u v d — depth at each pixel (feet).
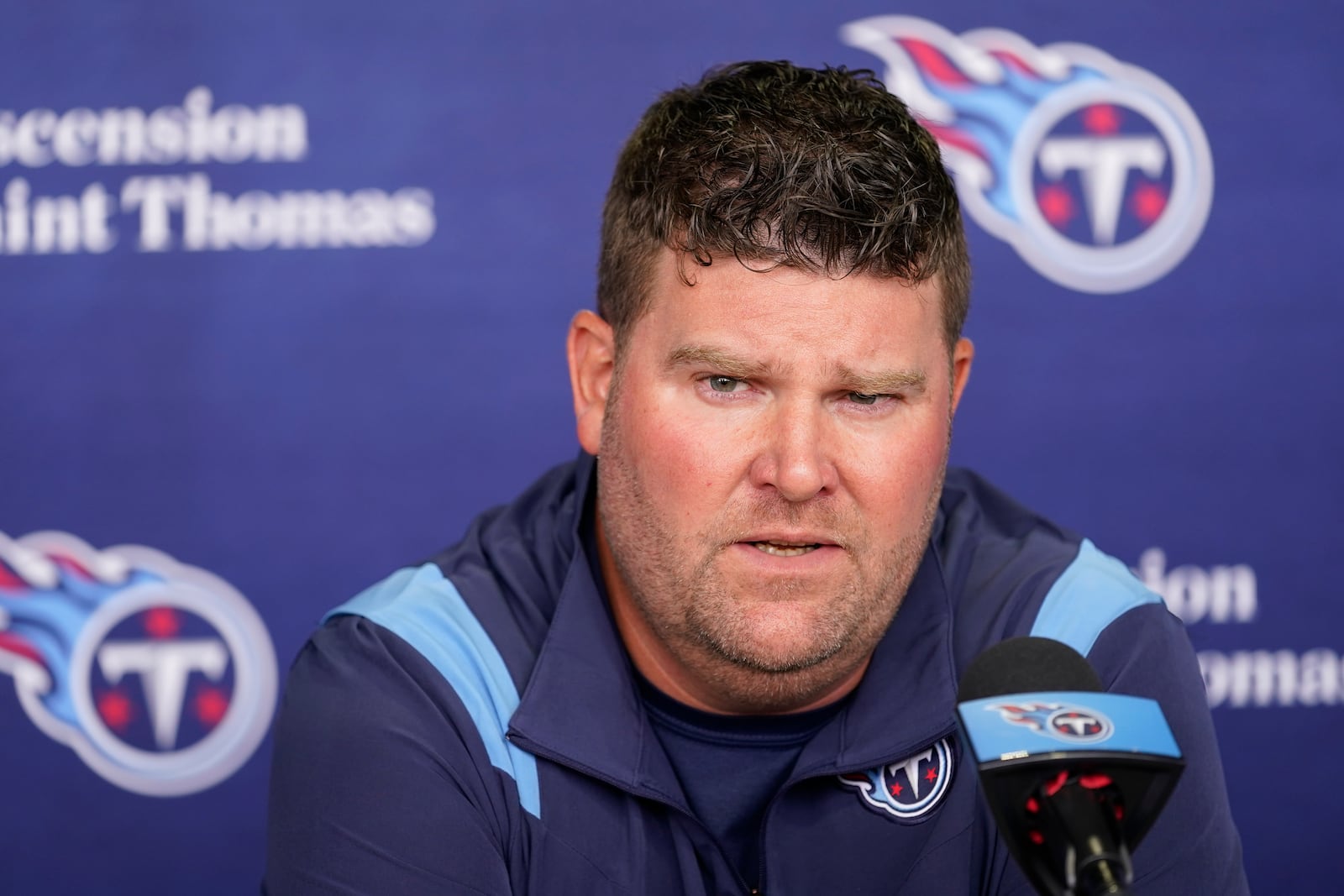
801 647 12.94
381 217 26.68
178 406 26.63
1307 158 26.89
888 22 26.81
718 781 14.51
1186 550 27.09
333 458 26.81
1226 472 27.09
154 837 26.71
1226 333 27.04
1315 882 27.02
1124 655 14.92
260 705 26.86
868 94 14.06
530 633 15.31
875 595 13.14
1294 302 26.99
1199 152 26.94
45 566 26.55
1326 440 27.04
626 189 13.79
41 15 26.20
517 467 26.99
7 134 26.32
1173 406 27.04
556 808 13.99
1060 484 27.12
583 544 15.35
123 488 26.63
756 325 12.35
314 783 13.88
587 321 14.76
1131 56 26.86
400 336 26.81
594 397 14.76
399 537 26.94
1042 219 26.96
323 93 26.53
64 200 26.37
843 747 14.16
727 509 12.76
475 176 26.76
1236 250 26.99
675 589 13.14
